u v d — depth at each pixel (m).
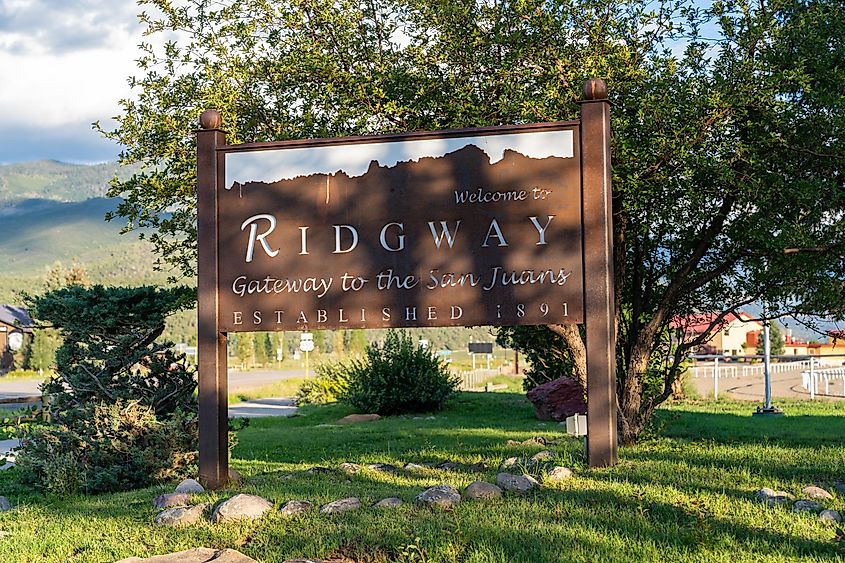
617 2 10.47
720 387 33.00
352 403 24.20
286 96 11.40
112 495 10.08
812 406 21.42
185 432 11.16
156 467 10.73
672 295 11.30
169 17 11.48
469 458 11.24
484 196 8.88
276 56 11.49
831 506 7.31
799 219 10.83
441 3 10.83
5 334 76.56
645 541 6.36
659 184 10.46
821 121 10.30
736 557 5.99
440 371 24.42
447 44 10.91
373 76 11.15
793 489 7.98
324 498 8.05
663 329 11.95
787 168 10.84
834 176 10.86
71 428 11.20
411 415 23.30
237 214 9.27
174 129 11.39
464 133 8.91
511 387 39.75
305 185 9.17
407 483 8.96
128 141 11.78
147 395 11.56
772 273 11.07
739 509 7.16
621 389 11.66
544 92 10.23
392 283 8.98
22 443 11.62
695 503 7.17
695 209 10.90
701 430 13.73
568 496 7.71
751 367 42.25
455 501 7.66
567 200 8.76
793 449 10.56
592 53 10.53
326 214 9.12
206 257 9.25
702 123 10.02
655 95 10.08
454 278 8.89
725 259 11.36
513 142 8.87
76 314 11.39
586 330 8.73
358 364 25.39
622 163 10.20
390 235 9.02
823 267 10.95
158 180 11.57
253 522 7.43
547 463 9.30
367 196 9.07
